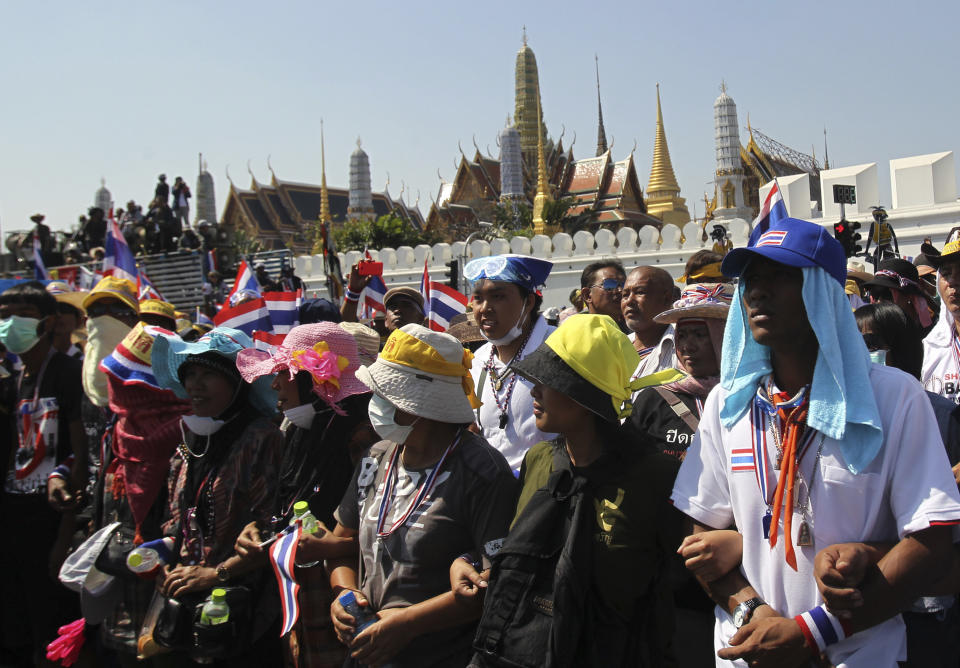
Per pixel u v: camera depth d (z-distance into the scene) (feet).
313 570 12.32
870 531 7.56
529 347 14.87
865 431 7.50
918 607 9.59
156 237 78.59
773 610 7.82
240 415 13.33
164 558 13.25
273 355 13.44
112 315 18.62
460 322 21.48
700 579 8.37
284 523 12.28
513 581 8.97
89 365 17.85
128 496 14.29
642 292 16.46
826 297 7.71
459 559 10.00
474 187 196.95
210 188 282.97
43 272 38.75
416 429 10.57
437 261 73.61
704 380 13.06
